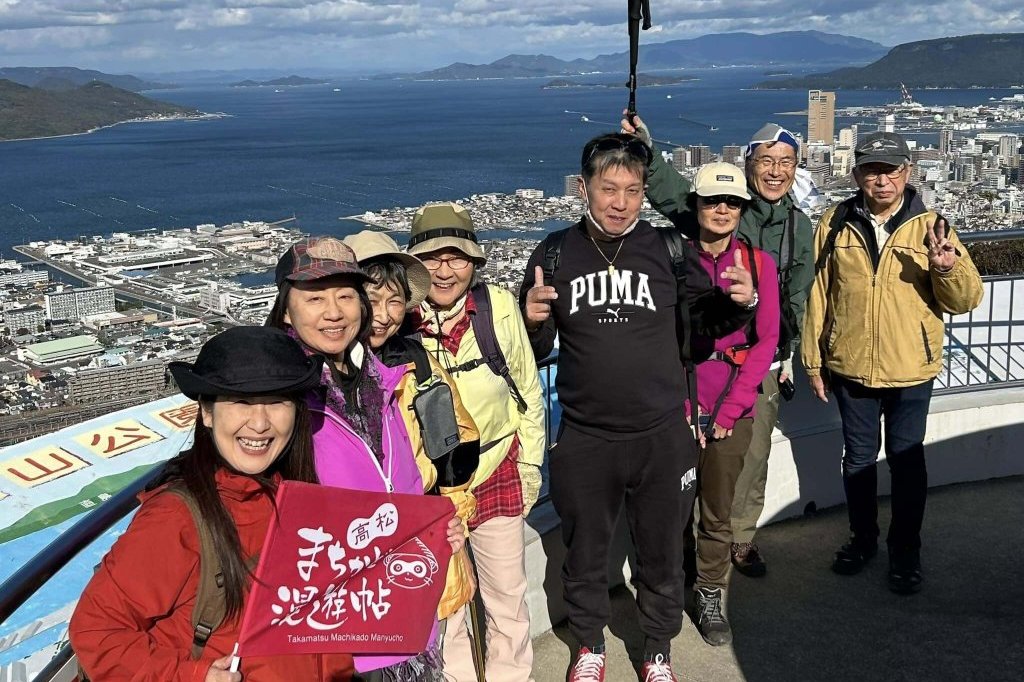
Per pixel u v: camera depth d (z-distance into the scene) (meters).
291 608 1.75
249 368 1.63
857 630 3.31
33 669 2.65
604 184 2.69
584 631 2.97
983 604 3.44
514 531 2.87
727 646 3.24
